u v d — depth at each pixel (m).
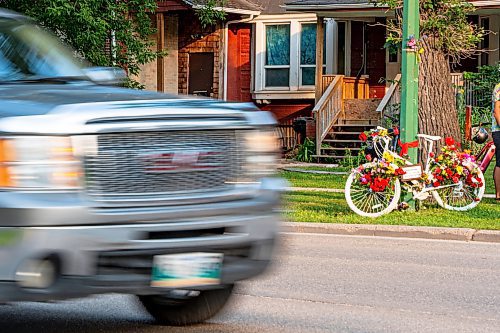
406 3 15.94
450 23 17.91
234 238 6.60
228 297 7.70
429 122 17.58
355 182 15.99
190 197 6.50
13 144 6.01
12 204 5.91
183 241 6.35
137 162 6.36
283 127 34.44
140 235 6.23
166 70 34.59
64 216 5.99
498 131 17.58
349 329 7.96
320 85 30.95
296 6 30.36
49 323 8.05
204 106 6.80
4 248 5.89
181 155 6.53
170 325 7.93
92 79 7.79
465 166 16.20
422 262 11.70
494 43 30.77
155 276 6.30
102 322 8.09
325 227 14.66
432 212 16.02
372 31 32.47
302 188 20.28
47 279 5.98
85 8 22.45
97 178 6.23
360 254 12.34
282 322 8.17
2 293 5.91
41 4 22.30
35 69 7.60
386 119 28.11
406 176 15.80
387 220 15.05
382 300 9.25
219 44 34.41
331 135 29.95
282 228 7.05
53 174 6.07
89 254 6.05
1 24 7.93
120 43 25.30
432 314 8.64
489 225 14.54
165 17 34.53
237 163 6.82
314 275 10.59
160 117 6.48
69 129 6.15
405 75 16.05
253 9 33.78
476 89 28.56
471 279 10.52
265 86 34.59
